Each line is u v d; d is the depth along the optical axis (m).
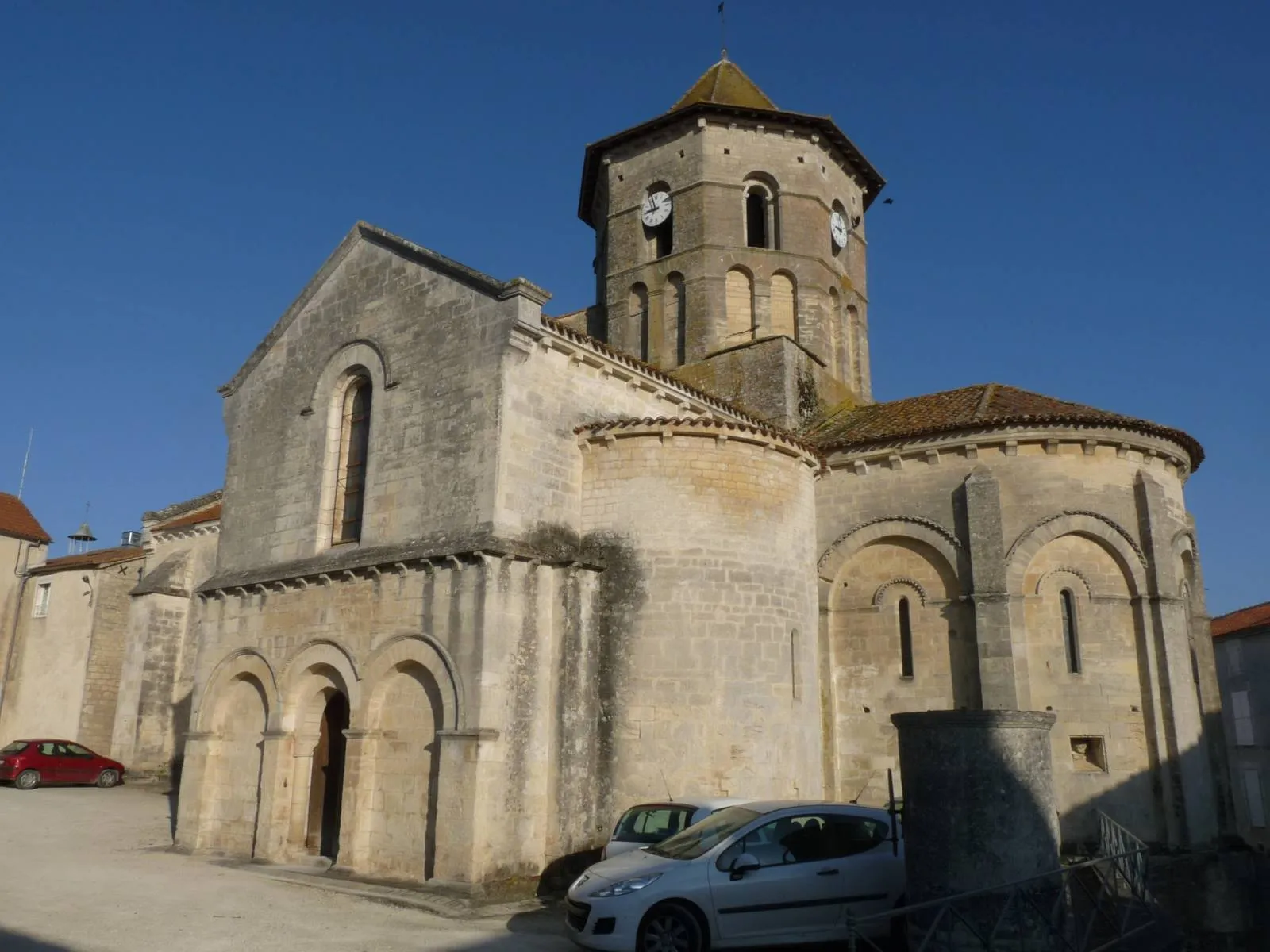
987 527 20.58
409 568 17.00
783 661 17.92
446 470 17.23
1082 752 20.23
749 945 10.89
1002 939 9.28
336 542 19.20
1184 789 19.38
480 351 17.34
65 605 36.94
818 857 11.48
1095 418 20.80
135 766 30.80
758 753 17.08
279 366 21.45
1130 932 10.96
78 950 11.05
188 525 33.31
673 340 28.55
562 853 15.90
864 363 30.52
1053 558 20.80
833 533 22.44
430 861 15.57
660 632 17.17
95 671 34.94
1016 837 9.67
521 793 15.72
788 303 28.52
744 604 17.69
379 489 18.28
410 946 11.61
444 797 15.32
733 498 18.11
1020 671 19.95
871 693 21.52
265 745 18.47
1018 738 9.97
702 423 18.08
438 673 16.05
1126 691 20.20
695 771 16.59
